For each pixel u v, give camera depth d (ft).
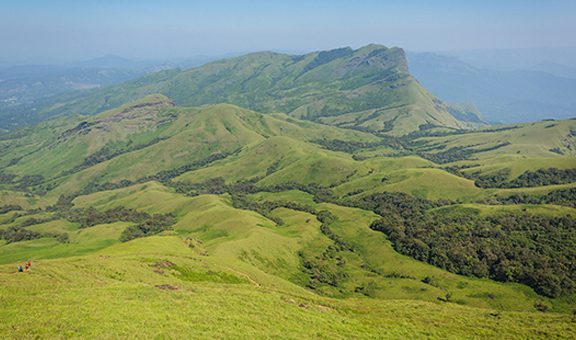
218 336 146.51
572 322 233.96
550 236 645.10
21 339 123.13
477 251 644.27
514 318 244.01
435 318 237.04
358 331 188.65
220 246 586.86
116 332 135.95
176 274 316.60
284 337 158.10
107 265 268.41
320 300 270.67
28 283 189.57
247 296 215.51
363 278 615.57
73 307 156.15
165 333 140.77
